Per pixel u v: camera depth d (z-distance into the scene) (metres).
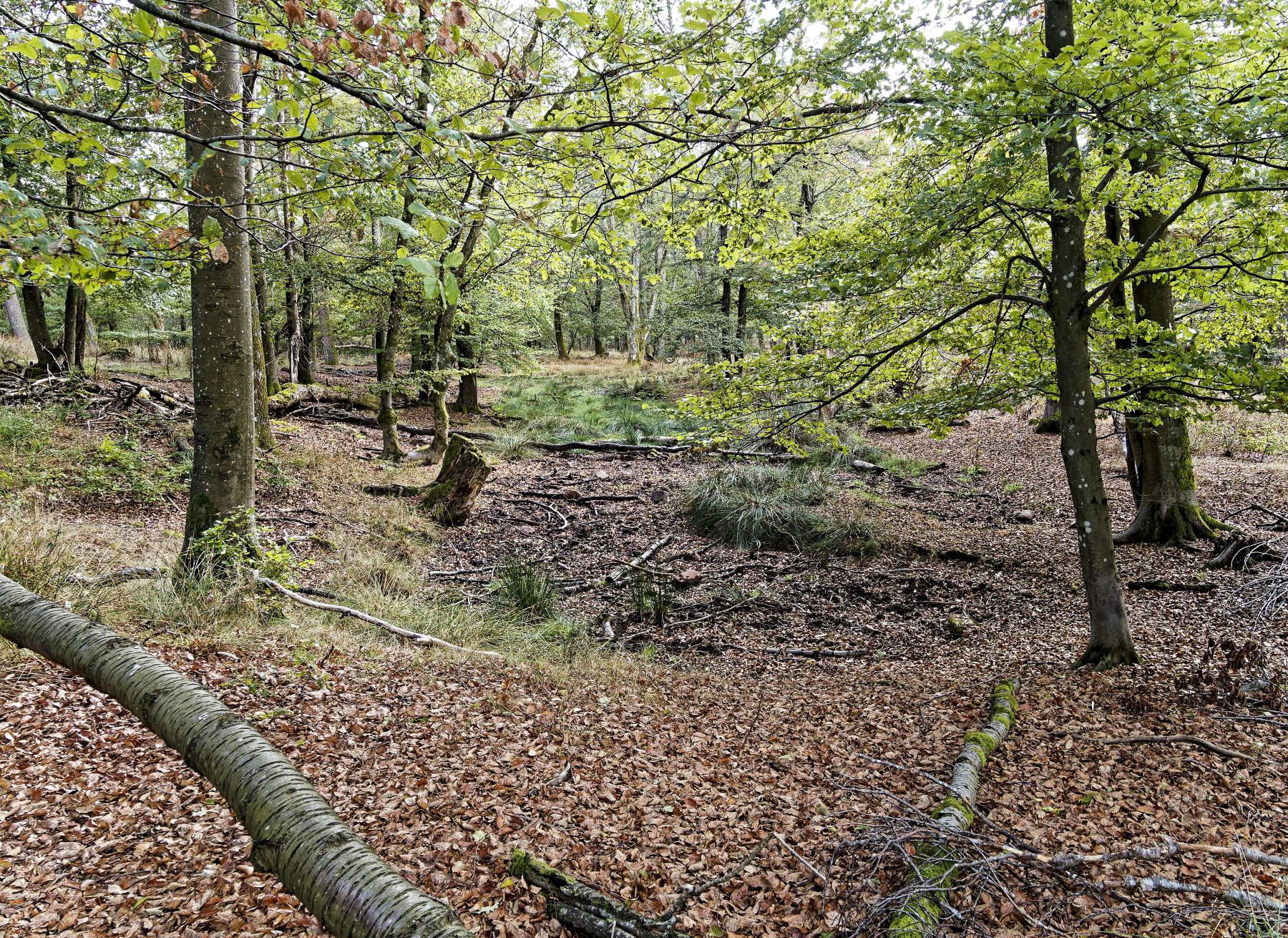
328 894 1.32
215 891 2.96
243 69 2.22
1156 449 10.06
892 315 7.44
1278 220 5.53
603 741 5.14
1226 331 8.53
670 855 3.84
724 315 22.84
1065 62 4.46
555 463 16.00
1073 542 11.01
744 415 7.99
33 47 1.97
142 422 11.70
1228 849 3.36
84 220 2.02
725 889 3.56
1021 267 7.27
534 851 3.68
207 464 6.29
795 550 11.17
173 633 5.34
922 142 6.23
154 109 2.27
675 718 5.83
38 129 2.33
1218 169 5.63
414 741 4.63
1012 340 7.77
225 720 1.74
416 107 2.06
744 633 8.45
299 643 5.78
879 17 5.37
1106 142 5.10
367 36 1.90
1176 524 9.90
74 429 10.70
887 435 19.34
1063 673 6.37
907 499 13.77
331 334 20.83
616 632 8.32
